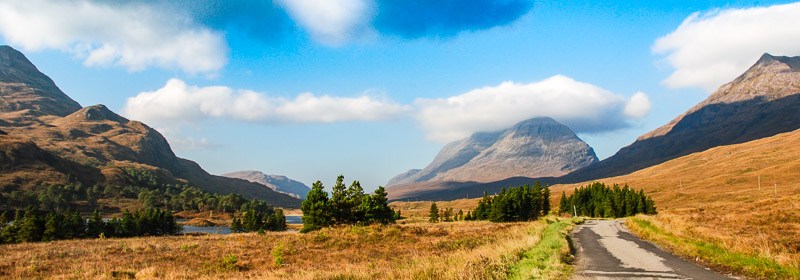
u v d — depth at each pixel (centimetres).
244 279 1769
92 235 8369
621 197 9994
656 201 17538
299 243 3353
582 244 2297
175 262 2492
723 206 4144
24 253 2923
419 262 1664
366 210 6241
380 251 2703
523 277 1257
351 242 3256
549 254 1742
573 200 12081
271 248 3108
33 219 6944
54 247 3447
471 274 1240
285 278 1675
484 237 2961
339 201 6072
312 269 1895
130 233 9112
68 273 2088
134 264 2409
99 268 2216
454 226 5147
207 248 3228
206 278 1841
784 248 1627
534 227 3509
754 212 3212
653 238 2541
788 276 1222
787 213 2886
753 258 1509
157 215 10312
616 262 1612
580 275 1334
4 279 1950
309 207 5816
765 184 17225
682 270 1409
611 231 3291
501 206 8262
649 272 1384
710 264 1521
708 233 2314
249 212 11750
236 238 4262
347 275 1523
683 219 3325
